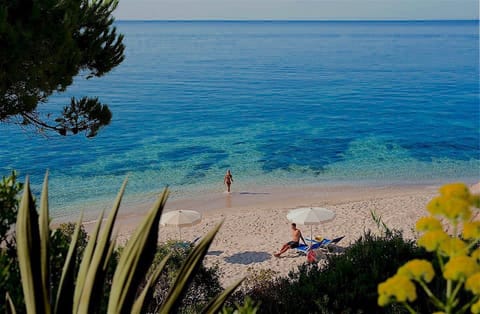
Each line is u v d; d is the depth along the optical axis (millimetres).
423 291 4723
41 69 6832
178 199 28359
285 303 5668
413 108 60469
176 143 42281
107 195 29094
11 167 35312
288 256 18828
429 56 132375
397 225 21188
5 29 6164
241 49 157000
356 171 33688
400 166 34938
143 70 102625
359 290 5422
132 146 41219
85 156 37969
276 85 82000
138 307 2857
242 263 18234
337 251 18891
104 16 8500
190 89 77750
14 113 6941
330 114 56906
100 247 2686
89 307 2691
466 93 71875
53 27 6867
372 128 48625
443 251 1888
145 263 2668
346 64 113188
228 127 49719
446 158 37031
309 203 27125
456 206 1844
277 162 35938
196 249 2834
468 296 4023
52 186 30906
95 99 8641
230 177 29188
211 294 9617
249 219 23812
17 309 3529
